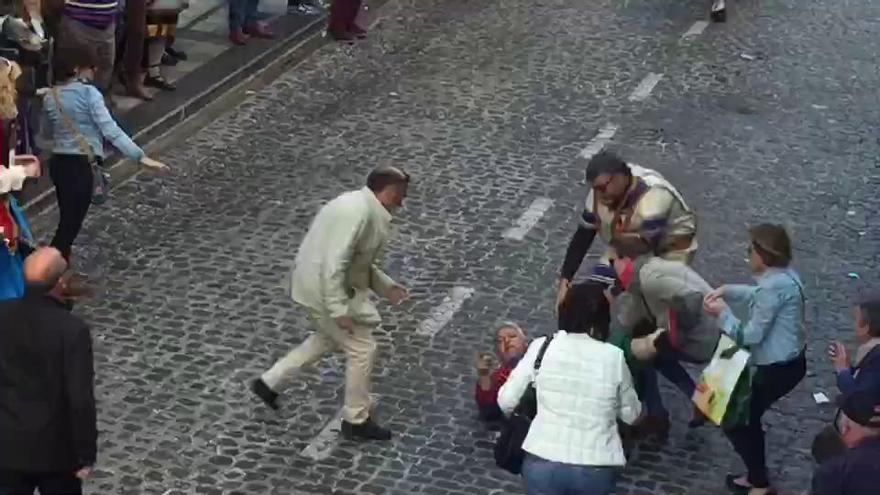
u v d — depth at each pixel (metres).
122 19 13.44
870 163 13.39
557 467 6.71
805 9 17.97
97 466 8.26
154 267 10.74
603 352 6.81
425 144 13.31
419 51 15.86
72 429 6.56
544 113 14.20
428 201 12.05
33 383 6.57
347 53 15.66
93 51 10.46
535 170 12.84
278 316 10.14
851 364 8.51
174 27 14.34
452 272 10.88
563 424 6.75
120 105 13.48
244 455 8.48
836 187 12.81
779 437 8.95
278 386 8.66
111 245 11.06
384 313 10.20
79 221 10.36
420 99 14.45
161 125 13.27
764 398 8.07
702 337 8.35
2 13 12.10
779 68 15.80
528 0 17.89
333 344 8.60
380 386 9.30
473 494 8.21
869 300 7.60
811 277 11.09
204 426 8.75
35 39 11.30
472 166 12.85
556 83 15.05
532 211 11.98
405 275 10.77
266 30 15.65
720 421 7.95
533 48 16.12
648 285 8.31
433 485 8.28
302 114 13.95
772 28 17.14
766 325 7.93
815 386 9.54
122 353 9.52
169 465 8.34
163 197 11.96
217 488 8.14
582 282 7.16
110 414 8.80
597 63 15.71
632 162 13.12
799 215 12.20
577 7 17.69
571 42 16.38
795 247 11.58
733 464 8.66
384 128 13.67
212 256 10.97
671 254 8.47
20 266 8.99
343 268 8.21
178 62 14.71
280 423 8.82
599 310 6.90
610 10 17.62
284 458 8.47
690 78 15.38
